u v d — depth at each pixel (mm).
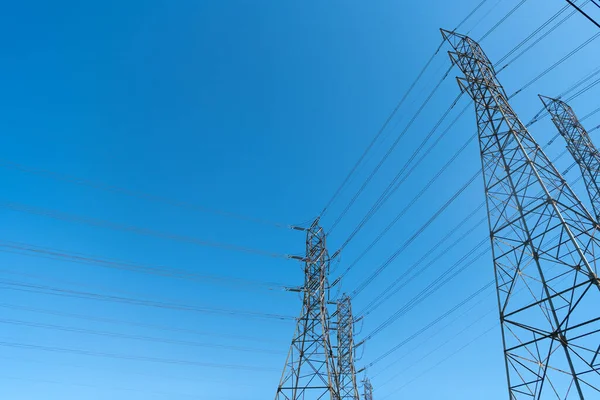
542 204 19766
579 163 36219
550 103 41406
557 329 17078
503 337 19547
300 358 35000
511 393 18312
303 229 43781
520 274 20000
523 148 21672
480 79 27438
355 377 43938
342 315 49688
